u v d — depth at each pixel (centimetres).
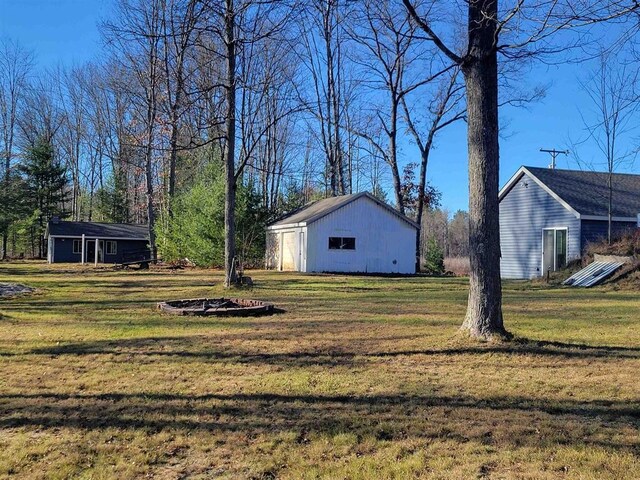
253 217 2720
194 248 2684
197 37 1477
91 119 5056
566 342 659
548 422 382
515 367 540
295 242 2491
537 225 2192
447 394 454
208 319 895
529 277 2230
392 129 2809
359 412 409
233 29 1412
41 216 4647
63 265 3303
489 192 633
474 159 637
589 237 1989
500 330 648
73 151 5259
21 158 4641
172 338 714
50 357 601
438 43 636
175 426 383
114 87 4016
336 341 685
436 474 302
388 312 991
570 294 1406
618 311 1005
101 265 3234
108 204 5116
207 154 3609
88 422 393
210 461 326
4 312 993
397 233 2531
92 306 1096
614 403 425
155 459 329
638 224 1870
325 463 319
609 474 294
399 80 2759
